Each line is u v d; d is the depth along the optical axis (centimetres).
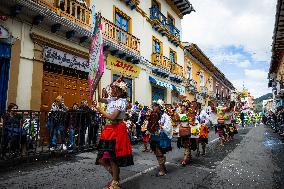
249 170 593
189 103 721
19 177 482
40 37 907
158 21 1812
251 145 1058
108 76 1284
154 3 1898
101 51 380
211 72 3284
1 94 797
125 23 1509
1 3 786
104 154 376
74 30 1002
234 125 1284
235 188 450
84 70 1117
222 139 1055
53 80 981
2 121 585
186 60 2411
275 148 969
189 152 672
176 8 2236
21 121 623
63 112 723
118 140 374
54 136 700
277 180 507
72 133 757
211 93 3212
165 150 541
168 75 1923
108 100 403
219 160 717
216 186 461
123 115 392
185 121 662
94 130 844
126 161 375
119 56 1373
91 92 451
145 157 746
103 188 426
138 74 1569
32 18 886
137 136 1135
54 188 422
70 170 543
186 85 2342
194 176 531
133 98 1500
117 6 1411
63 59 1011
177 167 619
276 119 1753
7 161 566
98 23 431
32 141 686
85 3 1118
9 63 816
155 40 1842
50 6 938
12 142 602
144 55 1667
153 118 551
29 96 866
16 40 834
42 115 881
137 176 519
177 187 448
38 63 901
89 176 499
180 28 2355
